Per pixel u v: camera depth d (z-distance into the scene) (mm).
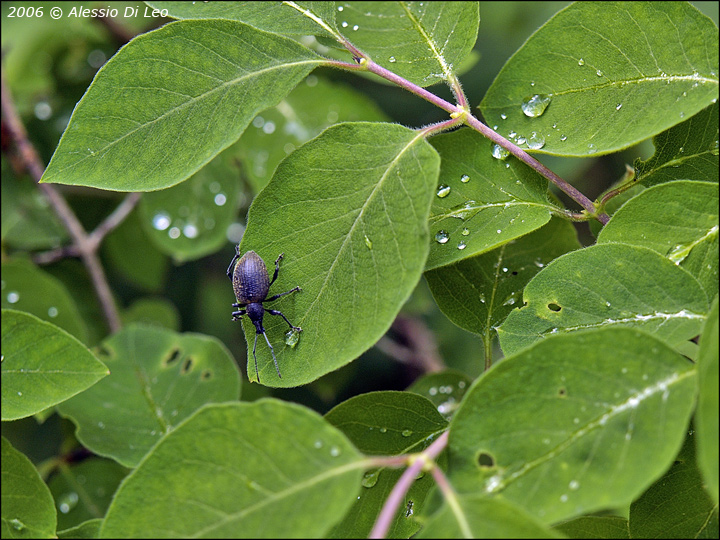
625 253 363
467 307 396
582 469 344
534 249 400
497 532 342
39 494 372
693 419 367
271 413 349
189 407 428
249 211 371
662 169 382
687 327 358
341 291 365
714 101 368
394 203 365
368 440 374
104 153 373
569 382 348
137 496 348
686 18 373
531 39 382
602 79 378
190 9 392
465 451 349
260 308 368
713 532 363
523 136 382
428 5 396
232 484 348
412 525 366
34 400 372
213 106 376
